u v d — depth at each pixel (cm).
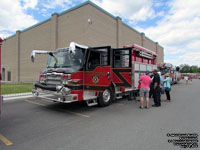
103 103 658
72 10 1705
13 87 1380
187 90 1402
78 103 755
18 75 2695
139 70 850
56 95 526
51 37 1931
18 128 414
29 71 2439
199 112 589
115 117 518
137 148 301
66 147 305
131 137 354
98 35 1717
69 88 526
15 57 2745
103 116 530
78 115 541
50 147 306
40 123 455
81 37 1614
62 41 1830
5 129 406
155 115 544
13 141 334
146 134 372
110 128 413
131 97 868
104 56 598
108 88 696
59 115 542
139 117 519
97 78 579
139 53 880
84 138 348
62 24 1825
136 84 817
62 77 523
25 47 2516
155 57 1180
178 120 486
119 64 730
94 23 1656
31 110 612
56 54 640
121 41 2139
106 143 323
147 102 656
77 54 567
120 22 2106
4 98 885
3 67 3186
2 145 315
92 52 604
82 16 1603
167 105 722
